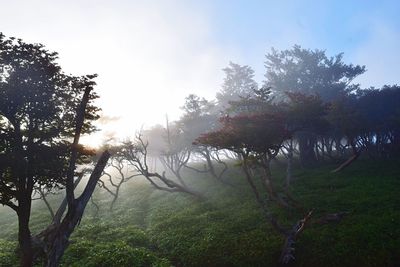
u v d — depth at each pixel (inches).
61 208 952.9
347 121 1722.4
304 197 1295.5
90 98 732.0
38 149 679.7
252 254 908.0
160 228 1263.5
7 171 660.7
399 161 1802.4
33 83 641.6
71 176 648.4
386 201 1119.6
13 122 657.6
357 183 1409.9
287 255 851.4
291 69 2203.5
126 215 1598.2
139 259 927.7
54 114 698.8
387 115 1985.7
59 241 611.8
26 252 669.9
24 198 667.4
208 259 933.2
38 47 657.0
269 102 1320.1
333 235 916.0
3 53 617.9
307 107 1170.6
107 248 1020.5
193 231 1146.7
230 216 1243.2
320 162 2059.5
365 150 2255.2
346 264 789.2
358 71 2155.5
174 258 999.6
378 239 842.8
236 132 1041.5
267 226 1076.5
